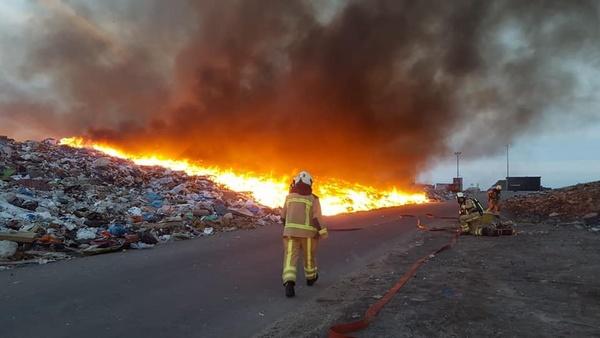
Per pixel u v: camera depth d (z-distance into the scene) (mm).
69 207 13414
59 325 4867
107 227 12031
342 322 4941
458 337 4320
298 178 6789
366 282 7023
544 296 5781
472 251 9828
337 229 15133
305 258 6746
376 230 15000
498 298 5723
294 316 5266
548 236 12031
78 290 6449
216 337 4578
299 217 6516
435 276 7199
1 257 8758
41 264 8602
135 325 4906
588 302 5477
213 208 16906
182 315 5285
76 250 9844
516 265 7984
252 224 16062
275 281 7125
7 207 11820
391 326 4688
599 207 16031
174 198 17797
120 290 6473
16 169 16906
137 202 15805
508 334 4367
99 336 4539
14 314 5246
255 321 5094
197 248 10750
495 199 13008
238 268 8195
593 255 8828
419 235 13555
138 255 9695
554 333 4383
